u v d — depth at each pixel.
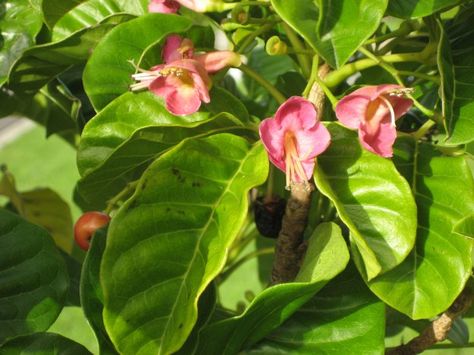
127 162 0.57
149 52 0.56
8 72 0.62
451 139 0.53
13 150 3.83
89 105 0.72
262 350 0.59
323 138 0.53
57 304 0.58
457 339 0.70
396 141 0.59
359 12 0.49
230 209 0.54
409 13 0.52
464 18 0.61
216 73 0.56
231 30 0.60
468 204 0.57
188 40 0.56
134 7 0.62
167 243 0.53
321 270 0.53
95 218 0.62
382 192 0.55
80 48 0.60
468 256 0.55
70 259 0.72
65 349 0.57
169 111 0.55
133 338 0.51
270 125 0.53
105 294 0.51
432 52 0.58
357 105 0.53
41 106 0.85
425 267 0.56
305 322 0.59
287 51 0.56
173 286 0.52
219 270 0.51
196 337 0.56
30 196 0.89
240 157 0.55
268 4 0.57
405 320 0.69
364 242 0.52
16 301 0.58
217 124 0.57
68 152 3.69
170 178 0.54
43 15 0.61
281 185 0.68
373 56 0.56
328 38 0.49
